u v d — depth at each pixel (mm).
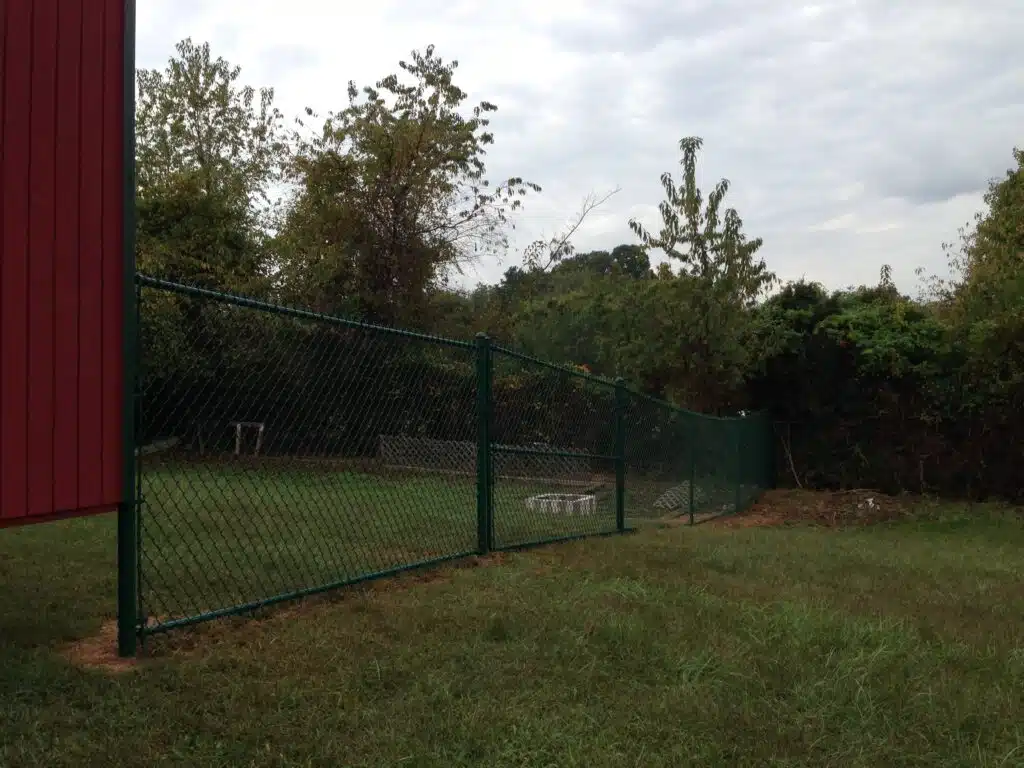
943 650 4426
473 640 4117
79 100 3600
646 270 17891
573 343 20734
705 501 11852
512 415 8844
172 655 3738
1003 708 3562
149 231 16266
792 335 15570
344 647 3871
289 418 6250
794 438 16172
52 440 3453
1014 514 13250
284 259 17688
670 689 3580
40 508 3398
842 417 15789
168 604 4559
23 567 5633
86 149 3625
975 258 23797
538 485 9023
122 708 3061
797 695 3549
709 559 6977
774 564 7188
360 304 17734
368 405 6844
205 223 16656
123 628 3732
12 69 3328
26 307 3369
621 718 3240
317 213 17922
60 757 2650
